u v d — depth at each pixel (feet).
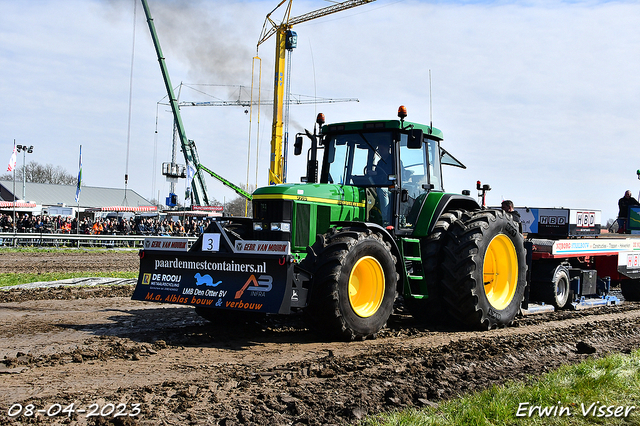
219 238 21.15
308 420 12.03
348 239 20.35
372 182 25.03
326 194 23.26
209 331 22.31
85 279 39.17
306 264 20.40
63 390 14.01
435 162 27.61
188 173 159.33
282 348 19.54
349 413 12.44
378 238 21.52
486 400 13.15
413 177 25.75
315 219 22.84
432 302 24.45
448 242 24.13
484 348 19.71
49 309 27.02
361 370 16.38
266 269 19.69
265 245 19.74
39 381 14.75
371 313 21.26
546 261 30.78
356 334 20.54
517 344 20.38
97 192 222.28
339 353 18.74
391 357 17.95
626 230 42.47
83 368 16.16
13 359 16.66
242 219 23.93
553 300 30.17
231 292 20.34
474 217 24.93
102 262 57.93
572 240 31.01
